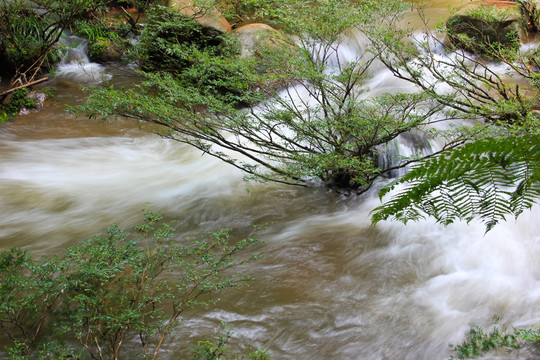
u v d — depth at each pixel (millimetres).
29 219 5645
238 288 4281
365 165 5281
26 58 10039
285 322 3898
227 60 5898
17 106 8891
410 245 4855
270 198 6035
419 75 6344
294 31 6102
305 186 6027
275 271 4562
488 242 4723
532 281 4230
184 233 5344
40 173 6824
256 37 8648
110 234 3703
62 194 6203
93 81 10227
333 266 4645
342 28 5934
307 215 5672
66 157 7352
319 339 3732
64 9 9938
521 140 1271
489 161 1310
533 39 9523
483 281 4281
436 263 4590
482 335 3590
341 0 5910
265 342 3697
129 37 11734
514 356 3299
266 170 6602
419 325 3814
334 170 5680
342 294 4238
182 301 3586
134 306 3566
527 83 7992
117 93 5414
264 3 6191
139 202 6031
